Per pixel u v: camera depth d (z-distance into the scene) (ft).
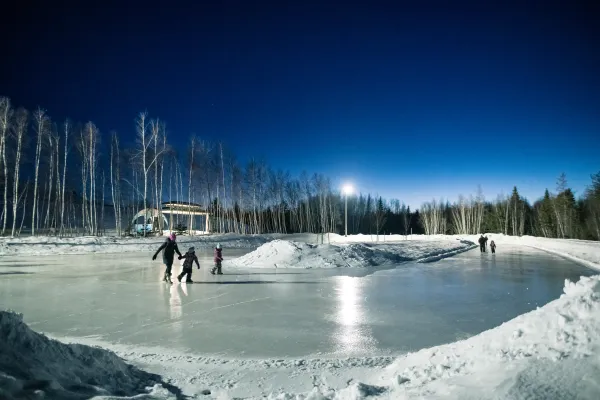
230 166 185.78
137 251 101.91
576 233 210.38
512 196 271.49
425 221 269.64
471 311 32.01
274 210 231.09
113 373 15.90
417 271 60.44
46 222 151.33
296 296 38.65
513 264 73.61
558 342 12.39
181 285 45.50
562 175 205.26
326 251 69.92
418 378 13.71
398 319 29.32
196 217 217.56
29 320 29.04
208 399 14.98
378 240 176.76
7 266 66.28
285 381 17.07
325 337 24.68
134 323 28.14
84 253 94.73
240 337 24.67
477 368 12.88
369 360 20.01
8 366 12.29
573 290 15.08
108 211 221.25
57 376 13.21
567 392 10.02
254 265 65.82
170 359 20.34
